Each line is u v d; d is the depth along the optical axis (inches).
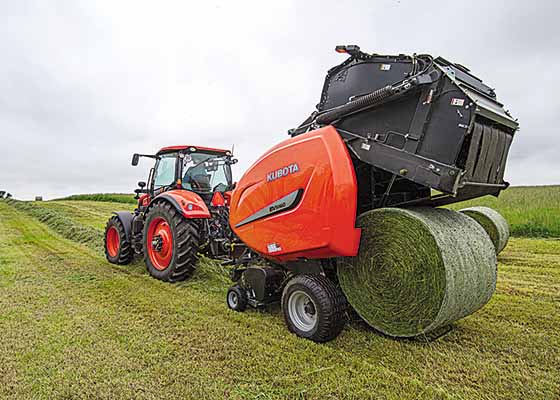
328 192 107.7
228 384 86.3
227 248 183.8
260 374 91.0
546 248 285.0
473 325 122.7
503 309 139.9
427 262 96.3
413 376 89.7
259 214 132.6
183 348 105.5
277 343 109.3
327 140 112.0
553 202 512.7
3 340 109.8
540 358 98.9
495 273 113.3
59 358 98.7
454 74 102.9
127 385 85.7
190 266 182.9
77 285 176.4
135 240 220.1
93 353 101.8
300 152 118.0
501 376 89.5
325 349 104.7
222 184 228.7
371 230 107.3
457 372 91.8
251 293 137.3
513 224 373.7
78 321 126.6
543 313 135.3
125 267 223.6
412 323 100.2
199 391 83.2
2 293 160.6
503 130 113.6
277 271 135.6
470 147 96.3
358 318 126.3
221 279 187.5
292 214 118.5
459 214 120.8
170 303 148.8
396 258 102.4
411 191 132.3
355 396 81.2
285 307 120.9
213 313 137.1
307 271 124.6
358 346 106.7
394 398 80.3
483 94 107.9
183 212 177.2
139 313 136.2
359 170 118.6
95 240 317.4
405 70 109.0
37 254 265.4
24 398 80.7
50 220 468.1
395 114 106.1
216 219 198.7
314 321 113.4
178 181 207.6
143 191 233.8
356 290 111.7
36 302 147.9
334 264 122.6
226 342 109.9
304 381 87.4
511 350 103.7
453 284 94.3
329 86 128.7
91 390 83.6
